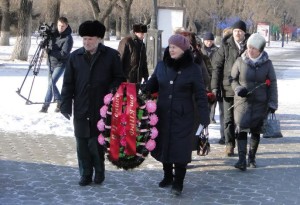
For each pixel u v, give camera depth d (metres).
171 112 6.94
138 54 10.20
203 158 9.28
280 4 80.31
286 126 12.90
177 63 7.00
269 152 10.00
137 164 6.91
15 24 66.31
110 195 7.05
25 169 8.16
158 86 7.21
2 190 7.07
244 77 8.31
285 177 8.27
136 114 6.76
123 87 6.90
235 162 9.07
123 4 38.38
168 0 48.59
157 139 7.03
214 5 59.44
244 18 61.06
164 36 18.84
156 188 7.42
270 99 8.34
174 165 7.17
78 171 8.16
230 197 7.16
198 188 7.52
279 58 46.94
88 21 7.09
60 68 12.44
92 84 7.09
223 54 9.20
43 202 6.66
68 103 7.22
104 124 6.91
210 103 8.18
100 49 7.16
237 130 8.47
